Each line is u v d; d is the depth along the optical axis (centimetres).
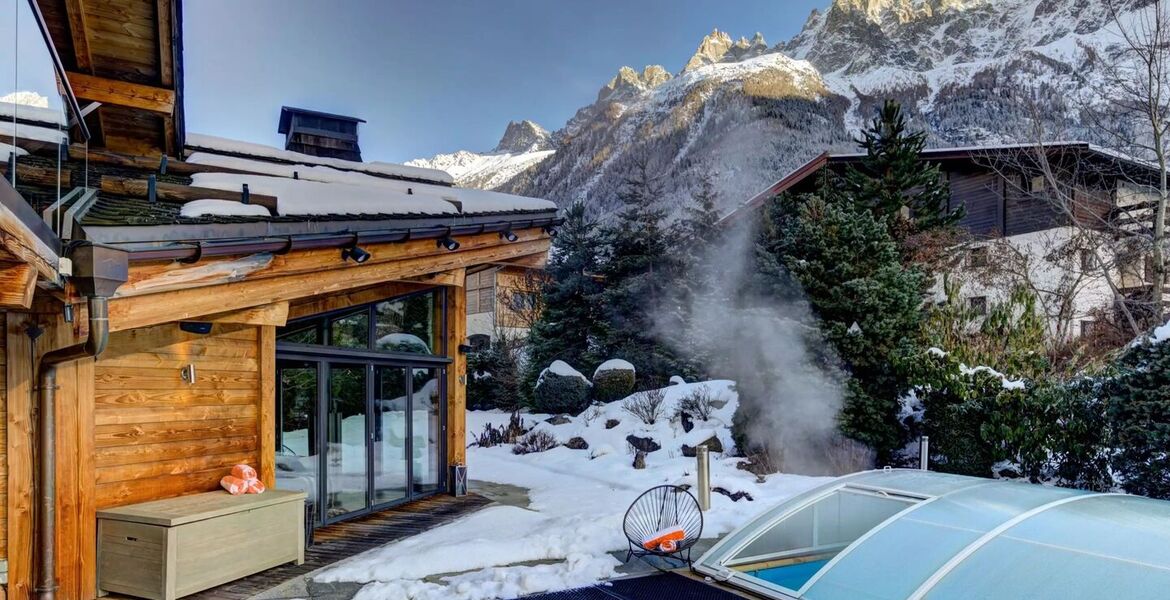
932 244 1605
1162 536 457
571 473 1212
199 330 648
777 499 899
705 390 1501
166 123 834
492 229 984
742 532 639
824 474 1062
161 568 530
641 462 1199
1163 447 756
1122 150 1567
